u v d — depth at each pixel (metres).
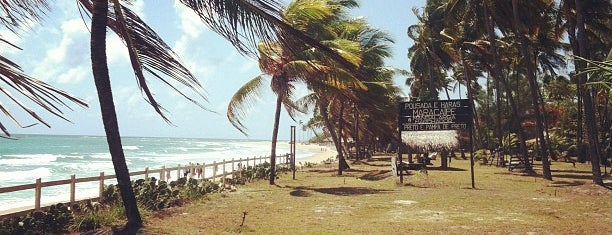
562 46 35.19
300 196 14.52
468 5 26.12
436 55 38.47
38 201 10.00
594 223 9.65
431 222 9.81
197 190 13.87
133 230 8.19
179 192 13.16
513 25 25.55
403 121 18.48
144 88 6.38
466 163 34.16
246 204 12.67
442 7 34.69
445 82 55.34
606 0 24.91
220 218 10.34
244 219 9.83
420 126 18.19
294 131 22.03
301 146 160.62
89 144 108.50
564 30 28.31
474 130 51.34
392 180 19.69
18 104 2.48
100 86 8.05
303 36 5.43
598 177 16.12
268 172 21.73
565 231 8.80
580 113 35.66
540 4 23.98
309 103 29.14
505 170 26.20
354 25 24.08
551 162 35.19
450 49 35.72
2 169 36.56
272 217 10.55
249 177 20.23
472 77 45.78
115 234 7.95
